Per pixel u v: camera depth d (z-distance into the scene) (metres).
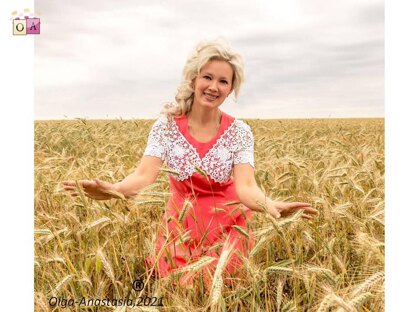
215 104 3.23
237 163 3.39
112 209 3.64
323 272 2.47
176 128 3.40
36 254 3.08
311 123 17.30
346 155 5.71
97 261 2.57
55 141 8.45
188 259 2.93
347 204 3.41
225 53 3.12
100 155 6.62
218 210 3.16
